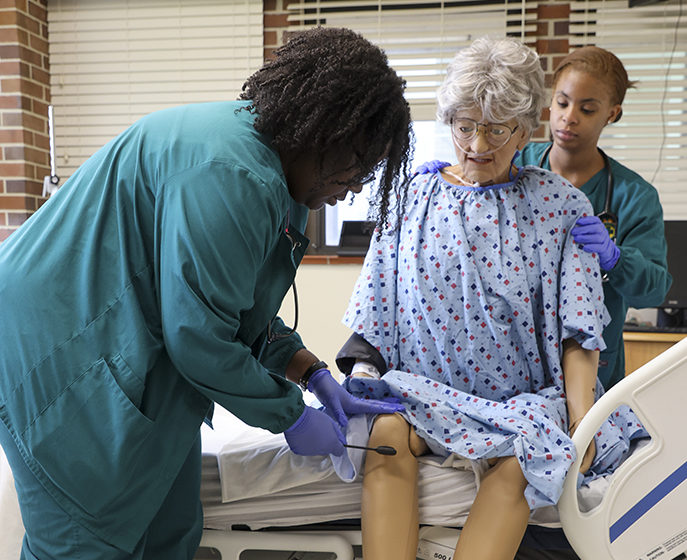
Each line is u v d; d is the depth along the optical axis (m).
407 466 1.19
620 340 1.59
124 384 0.93
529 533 1.26
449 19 2.75
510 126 1.18
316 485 1.26
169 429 1.00
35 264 0.97
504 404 1.21
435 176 1.35
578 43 2.70
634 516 1.13
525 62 1.17
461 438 1.18
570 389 1.25
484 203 1.28
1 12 2.75
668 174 2.69
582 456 1.11
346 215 2.92
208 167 0.91
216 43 2.90
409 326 1.32
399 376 1.28
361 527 1.19
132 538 0.99
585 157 1.57
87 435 0.93
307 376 1.30
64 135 3.02
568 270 1.27
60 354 0.94
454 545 1.20
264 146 0.97
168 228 0.91
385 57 0.98
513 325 1.26
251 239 0.91
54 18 2.96
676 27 2.63
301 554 1.36
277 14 2.86
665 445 1.11
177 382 1.00
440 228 1.29
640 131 2.67
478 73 1.15
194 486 1.18
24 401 0.95
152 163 0.96
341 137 0.94
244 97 1.05
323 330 2.87
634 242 1.55
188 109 1.02
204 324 0.90
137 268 0.97
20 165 2.81
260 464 1.26
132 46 2.94
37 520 0.97
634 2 2.58
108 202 0.98
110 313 0.95
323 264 2.84
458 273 1.27
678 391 1.10
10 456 0.98
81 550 0.96
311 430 1.11
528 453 1.11
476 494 1.18
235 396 0.98
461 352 1.28
